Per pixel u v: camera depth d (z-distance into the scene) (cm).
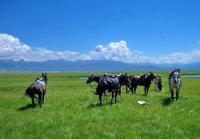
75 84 6812
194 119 2006
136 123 1917
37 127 1855
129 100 2891
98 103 2745
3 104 2884
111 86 2658
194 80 8594
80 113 2286
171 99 2872
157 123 1909
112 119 2041
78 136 1638
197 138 1588
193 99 2900
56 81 8675
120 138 1593
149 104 2633
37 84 2642
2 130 1795
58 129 1797
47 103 2838
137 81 3628
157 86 4662
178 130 1728
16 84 7375
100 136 1641
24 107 2659
